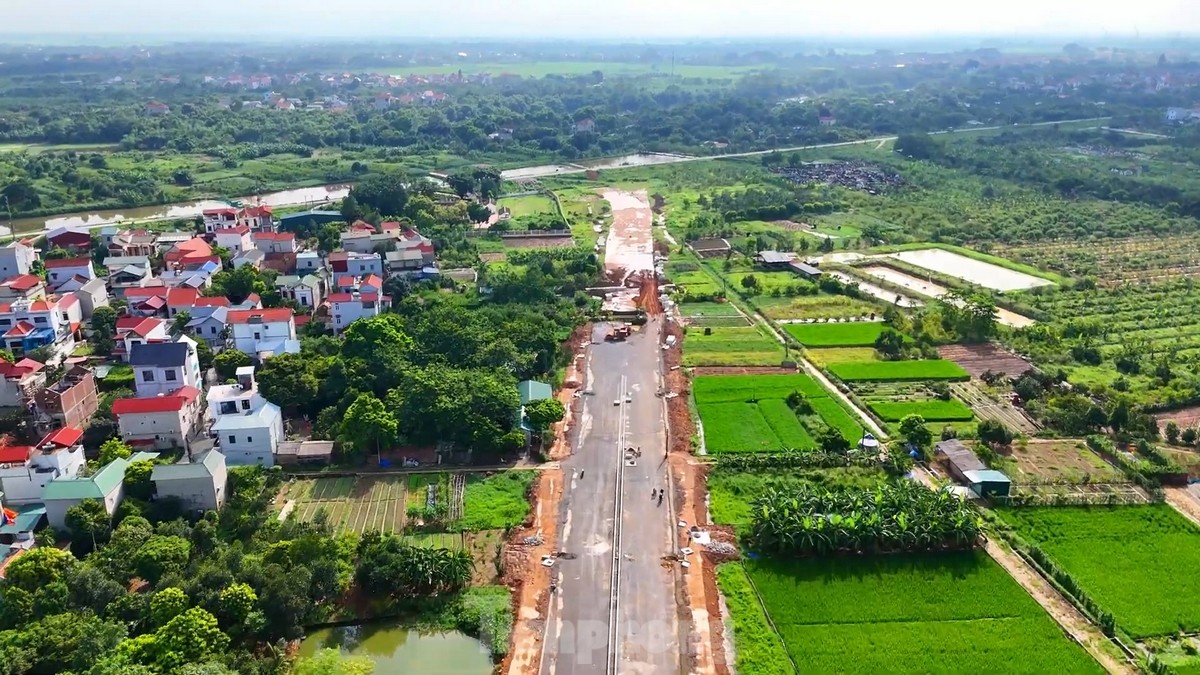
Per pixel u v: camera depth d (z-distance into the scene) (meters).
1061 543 106.50
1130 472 121.44
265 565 95.00
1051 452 129.25
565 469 123.56
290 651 88.88
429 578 96.38
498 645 89.44
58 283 184.88
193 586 89.62
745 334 176.62
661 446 130.25
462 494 116.75
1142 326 182.38
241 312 158.25
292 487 119.19
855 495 108.12
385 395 138.75
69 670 79.31
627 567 102.12
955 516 104.25
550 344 158.25
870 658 86.75
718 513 112.75
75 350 162.00
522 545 105.81
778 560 102.75
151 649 81.12
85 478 107.81
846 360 163.12
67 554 94.56
